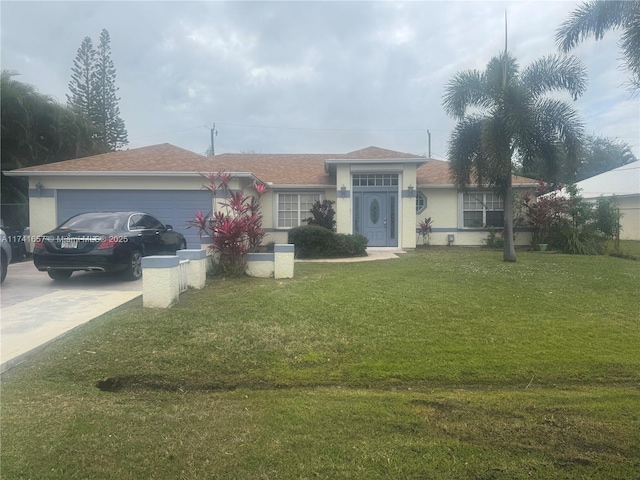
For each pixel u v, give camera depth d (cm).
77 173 1436
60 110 2128
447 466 302
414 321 641
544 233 1842
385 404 396
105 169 1466
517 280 991
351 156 1777
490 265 1269
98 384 441
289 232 1564
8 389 420
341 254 1537
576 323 638
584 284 948
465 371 468
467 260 1409
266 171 2053
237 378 455
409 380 453
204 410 383
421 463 305
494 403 398
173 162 1574
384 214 1812
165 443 327
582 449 325
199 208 1472
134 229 1016
